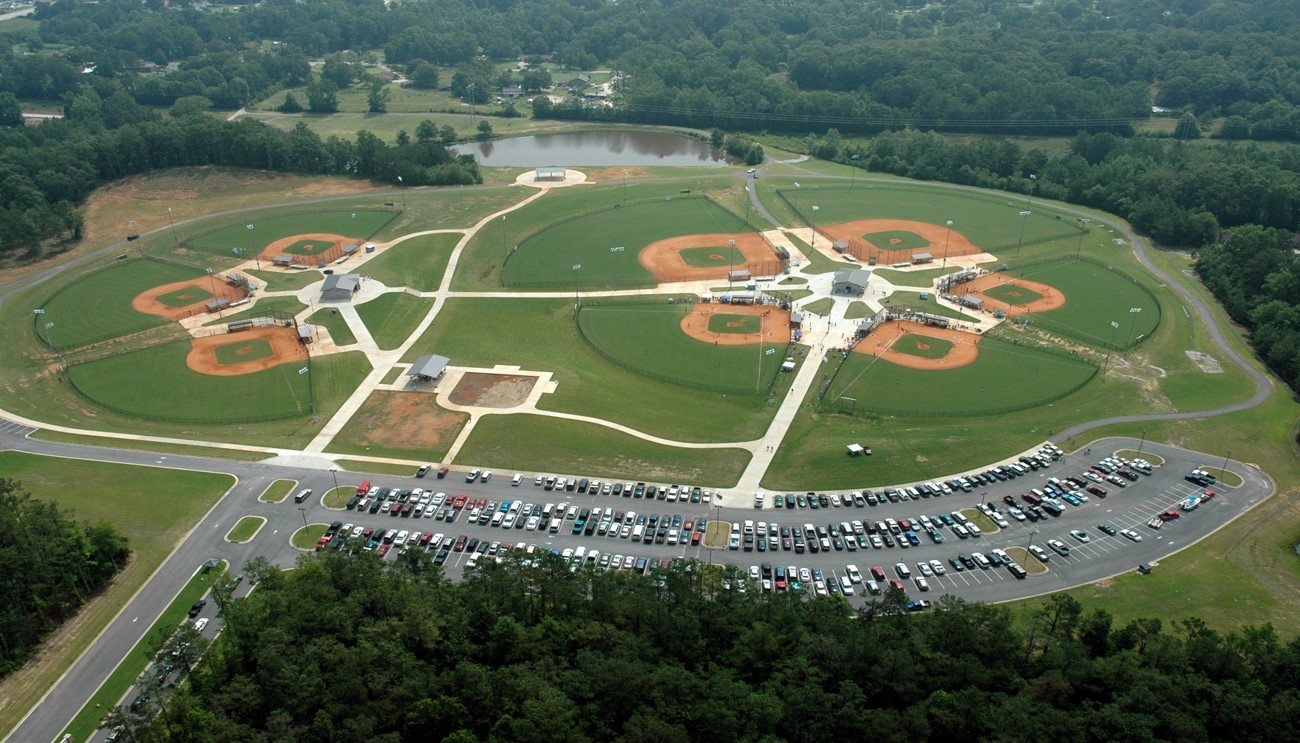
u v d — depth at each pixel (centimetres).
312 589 14900
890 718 12400
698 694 12850
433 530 18650
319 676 13025
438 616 14250
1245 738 12462
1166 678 12912
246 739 12275
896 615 14788
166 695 13962
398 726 12794
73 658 15612
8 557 15588
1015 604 16375
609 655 13550
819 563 17562
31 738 14150
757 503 19312
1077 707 13025
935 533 18238
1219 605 16375
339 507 19412
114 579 17425
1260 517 18800
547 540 18288
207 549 18138
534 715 12025
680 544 18100
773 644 13700
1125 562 17512
